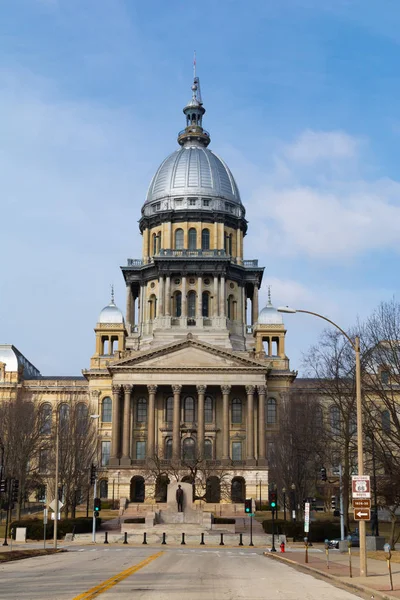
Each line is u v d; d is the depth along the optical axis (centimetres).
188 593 2844
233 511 11538
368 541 6053
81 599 2564
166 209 16838
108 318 15725
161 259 16038
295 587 3189
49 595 2717
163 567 4250
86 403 15300
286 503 10681
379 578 3528
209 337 15625
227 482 13188
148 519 9000
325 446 9094
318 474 10044
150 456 13300
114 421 13712
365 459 7994
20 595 2722
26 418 11306
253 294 16850
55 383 15750
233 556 5700
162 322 15825
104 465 14412
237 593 2886
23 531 7781
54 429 11962
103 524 9738
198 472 12800
